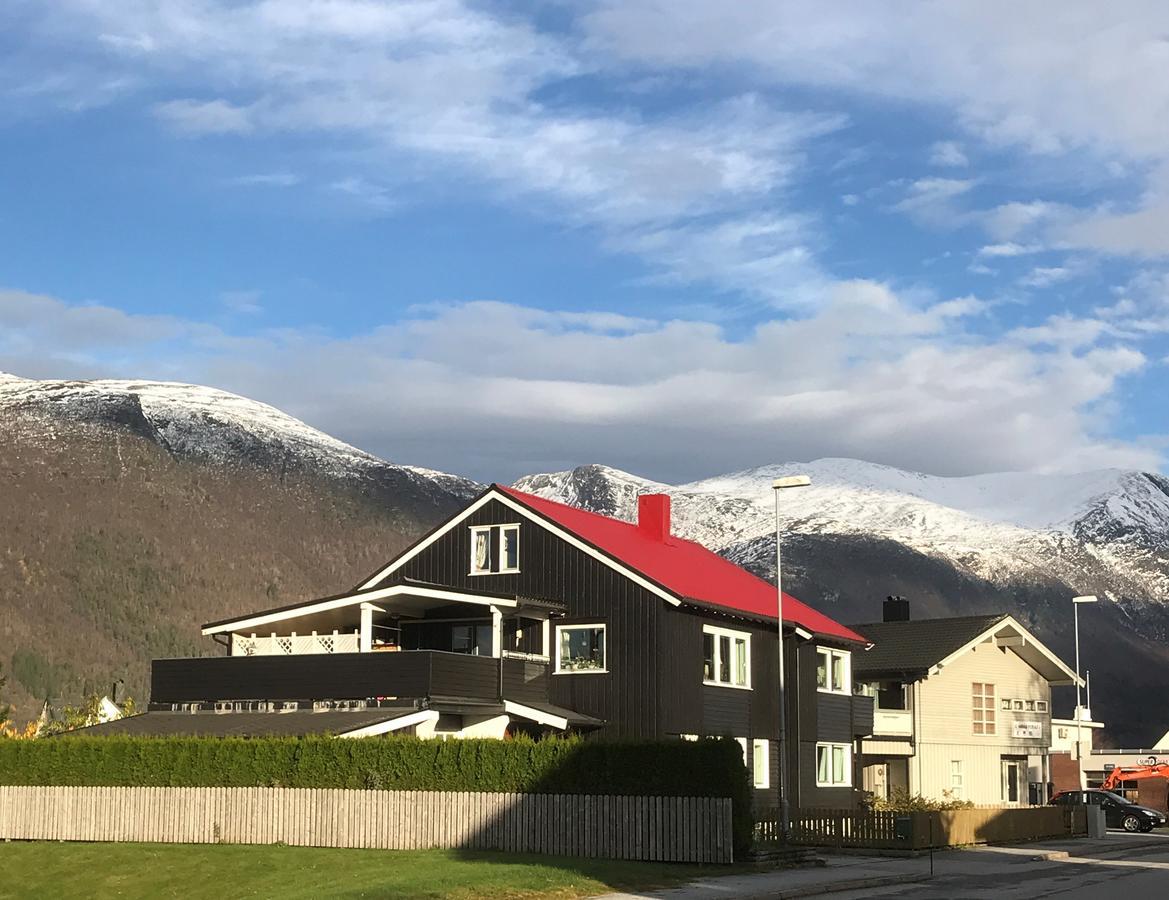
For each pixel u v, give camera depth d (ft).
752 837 102.73
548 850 103.96
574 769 105.09
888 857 123.54
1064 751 243.60
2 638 507.71
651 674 139.74
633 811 102.42
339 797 108.88
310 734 114.21
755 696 154.10
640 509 175.32
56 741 117.91
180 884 92.32
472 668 132.05
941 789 200.64
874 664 203.31
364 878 86.33
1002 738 214.48
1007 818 147.54
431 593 133.80
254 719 128.36
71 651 517.96
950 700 206.08
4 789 117.70
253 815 110.63
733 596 157.38
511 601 137.90
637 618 141.59
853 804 171.63
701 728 143.43
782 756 132.16
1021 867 111.55
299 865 94.17
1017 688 220.43
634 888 84.79
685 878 90.89
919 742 198.29
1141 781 225.56
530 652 145.89
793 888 85.61
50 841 114.32
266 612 141.28
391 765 110.11
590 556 145.18
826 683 169.17
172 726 127.95
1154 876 101.65
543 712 135.85
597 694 142.00
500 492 151.43
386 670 128.67
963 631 208.85
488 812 105.81
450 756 108.88
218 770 113.70
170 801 112.88
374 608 139.13
